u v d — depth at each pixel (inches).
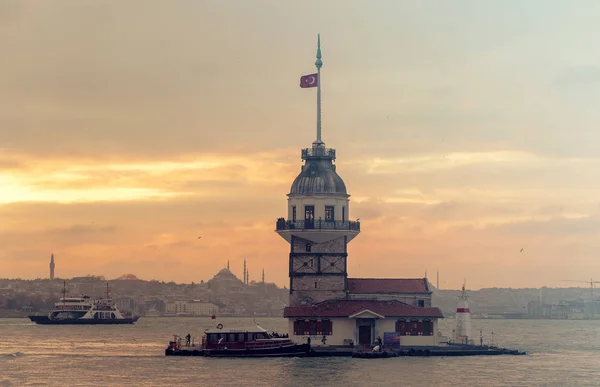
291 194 6904.5
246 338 6624.0
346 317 6668.3
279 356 6510.8
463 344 7342.5
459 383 5260.8
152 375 5620.1
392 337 6747.1
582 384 5428.2
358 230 6924.2
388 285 6953.7
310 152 7017.7
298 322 6702.8
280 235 6948.8
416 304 6914.4
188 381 5295.3
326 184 6875.0
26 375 5861.2
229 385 5113.2
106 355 7751.0
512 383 5354.3
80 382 5428.2
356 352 6481.3
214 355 6628.9
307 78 7106.3
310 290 6840.6
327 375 5492.1
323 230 6791.3
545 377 5738.2
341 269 6865.2
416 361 6289.4
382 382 5216.5
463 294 7598.4
